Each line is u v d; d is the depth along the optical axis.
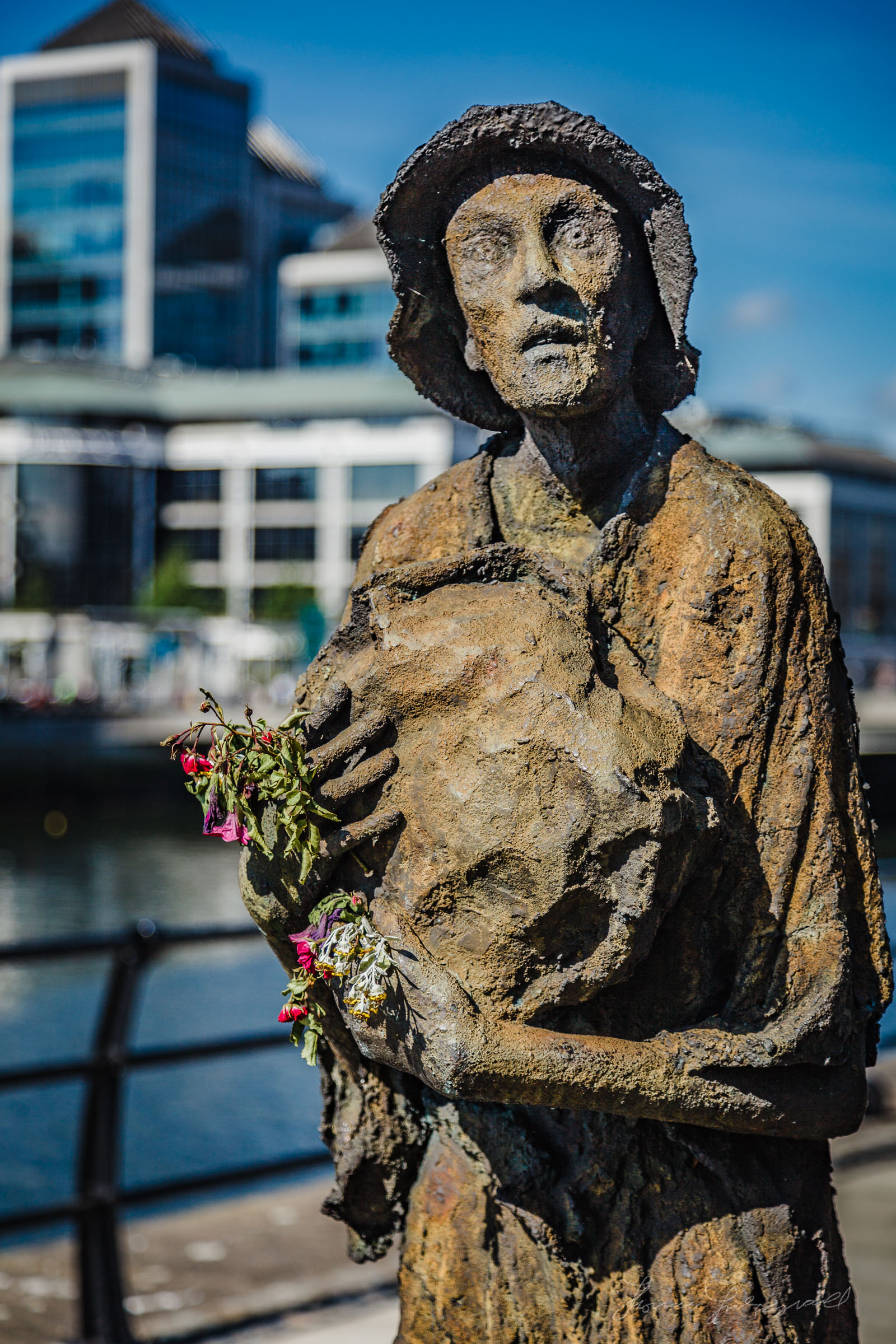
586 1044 1.66
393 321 1.99
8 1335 3.69
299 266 80.25
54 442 61.62
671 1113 1.70
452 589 1.79
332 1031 1.92
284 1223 4.55
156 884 23.70
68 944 3.67
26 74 85.62
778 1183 1.85
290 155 102.75
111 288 85.50
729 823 1.79
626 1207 1.82
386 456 60.19
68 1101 9.41
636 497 1.88
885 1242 3.97
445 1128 1.91
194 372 83.00
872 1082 5.34
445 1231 1.90
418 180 1.87
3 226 86.44
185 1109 8.76
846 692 1.90
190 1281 4.01
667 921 1.79
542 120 1.79
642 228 1.85
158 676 50.94
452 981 1.66
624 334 1.84
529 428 1.93
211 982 12.97
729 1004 1.79
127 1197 3.75
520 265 1.79
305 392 62.72
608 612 1.85
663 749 1.67
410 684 1.70
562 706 1.63
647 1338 1.80
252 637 55.59
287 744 1.72
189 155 86.94
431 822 1.68
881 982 1.87
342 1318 3.73
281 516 61.84
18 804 33.12
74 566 62.16
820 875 1.79
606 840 1.61
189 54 92.31
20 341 86.56
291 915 1.81
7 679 50.44
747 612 1.80
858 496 57.03
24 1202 7.41
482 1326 1.88
